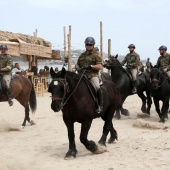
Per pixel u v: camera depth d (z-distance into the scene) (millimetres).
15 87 11508
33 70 24875
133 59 13617
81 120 7496
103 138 8477
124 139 9500
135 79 13508
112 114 8633
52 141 9594
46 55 25969
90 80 7766
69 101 7270
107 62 13391
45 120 13445
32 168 6930
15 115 14930
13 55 22531
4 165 7172
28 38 27234
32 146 9008
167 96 12305
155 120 13258
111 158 7508
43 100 20828
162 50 12594
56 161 7430
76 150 7812
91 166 6926
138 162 7121
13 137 10250
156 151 8008
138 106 17500
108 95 8312
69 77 7254
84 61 8023
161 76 12180
